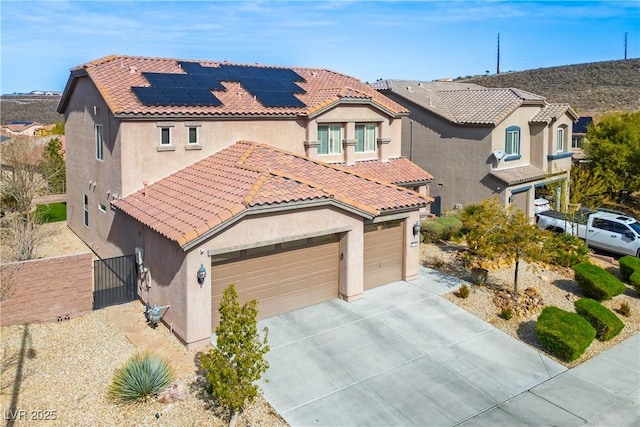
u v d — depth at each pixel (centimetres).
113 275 1661
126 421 1070
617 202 3766
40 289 1505
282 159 1969
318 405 1163
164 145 1919
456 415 1146
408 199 1883
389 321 1585
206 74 2339
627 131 3512
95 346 1383
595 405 1203
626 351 1498
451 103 3247
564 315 1512
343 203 1645
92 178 2223
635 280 1922
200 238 1357
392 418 1127
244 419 1098
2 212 2581
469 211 2634
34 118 10488
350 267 1711
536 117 3120
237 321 1029
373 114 2483
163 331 1481
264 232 1505
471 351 1430
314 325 1545
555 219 2688
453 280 1934
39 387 1181
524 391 1253
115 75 2080
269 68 2677
